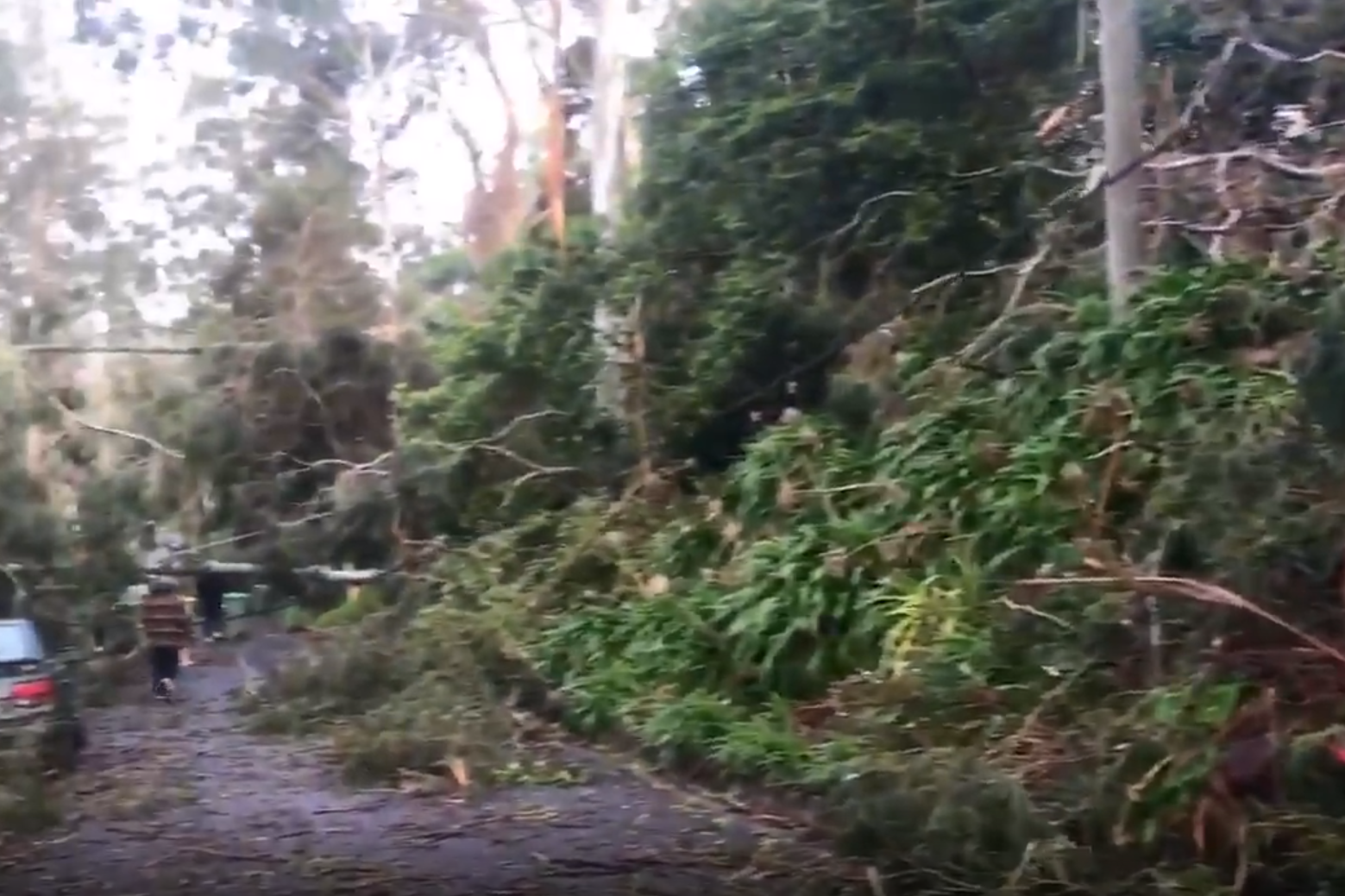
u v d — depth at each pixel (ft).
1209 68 42.93
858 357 49.73
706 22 57.16
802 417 49.24
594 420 56.34
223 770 39.60
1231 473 25.68
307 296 67.56
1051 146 49.47
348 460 64.44
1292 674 24.53
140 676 59.82
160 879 26.76
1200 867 22.17
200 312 71.56
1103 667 28.55
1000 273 49.42
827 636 39.68
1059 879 22.53
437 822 31.96
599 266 56.90
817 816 29.91
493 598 51.16
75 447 66.69
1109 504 34.12
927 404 44.19
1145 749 23.94
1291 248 38.17
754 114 53.16
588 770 37.76
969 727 31.09
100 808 33.83
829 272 53.47
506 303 58.23
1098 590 27.71
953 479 39.32
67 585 57.72
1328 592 24.45
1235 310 33.78
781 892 24.72
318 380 64.13
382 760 37.14
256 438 63.82
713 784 35.76
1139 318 34.91
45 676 39.50
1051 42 50.26
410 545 58.39
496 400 57.62
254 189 76.74
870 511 42.34
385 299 71.72
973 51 50.57
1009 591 32.22
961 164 51.03
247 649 70.90
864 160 51.49
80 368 83.46
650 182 57.41
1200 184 43.14
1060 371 37.86
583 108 76.18
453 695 44.57
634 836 30.09
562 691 43.60
